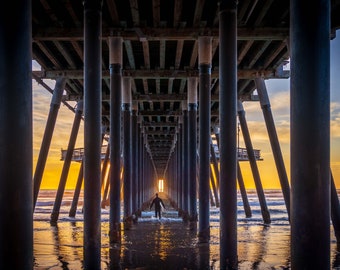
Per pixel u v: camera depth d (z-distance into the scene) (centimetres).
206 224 1129
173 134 3144
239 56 1350
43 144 1541
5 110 391
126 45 1285
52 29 1134
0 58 394
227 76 775
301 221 393
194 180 1564
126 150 1582
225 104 770
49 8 1024
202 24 1136
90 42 800
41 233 1409
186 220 1845
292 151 404
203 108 1130
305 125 394
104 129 2631
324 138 393
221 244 756
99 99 796
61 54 1452
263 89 1496
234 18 788
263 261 882
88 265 752
